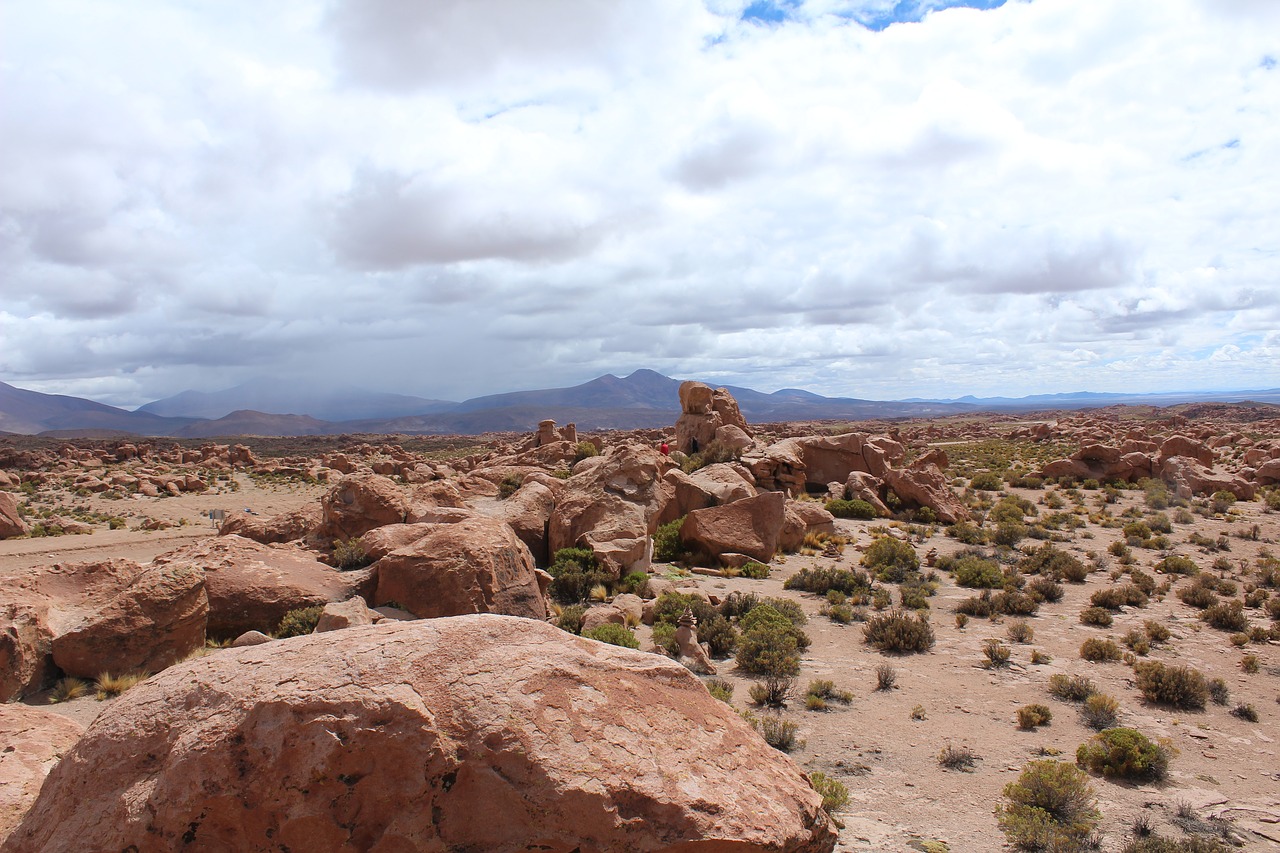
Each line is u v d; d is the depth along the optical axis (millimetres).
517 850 5297
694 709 6574
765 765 6445
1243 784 11852
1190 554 33000
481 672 6008
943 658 18391
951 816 10555
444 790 5430
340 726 5457
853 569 27219
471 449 158250
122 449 117375
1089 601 24484
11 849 5852
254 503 74312
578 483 30578
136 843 5383
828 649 19109
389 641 6246
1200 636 20703
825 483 50969
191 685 6195
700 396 62156
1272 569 27500
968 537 36062
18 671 13930
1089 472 59719
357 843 5320
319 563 20109
